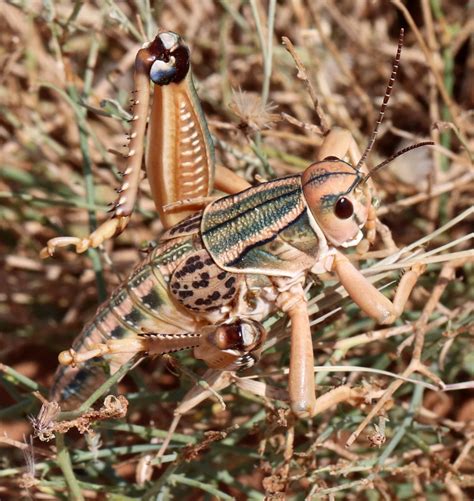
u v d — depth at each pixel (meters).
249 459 0.31
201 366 0.31
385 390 0.29
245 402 0.32
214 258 0.27
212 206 0.28
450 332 0.30
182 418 0.32
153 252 0.28
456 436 0.32
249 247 0.27
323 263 0.28
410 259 0.29
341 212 0.27
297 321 0.28
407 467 0.29
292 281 0.28
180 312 0.28
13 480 0.32
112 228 0.28
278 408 0.29
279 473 0.29
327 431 0.30
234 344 0.27
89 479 0.31
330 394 0.28
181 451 0.29
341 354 0.30
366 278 0.28
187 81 0.28
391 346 0.32
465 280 0.34
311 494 0.29
